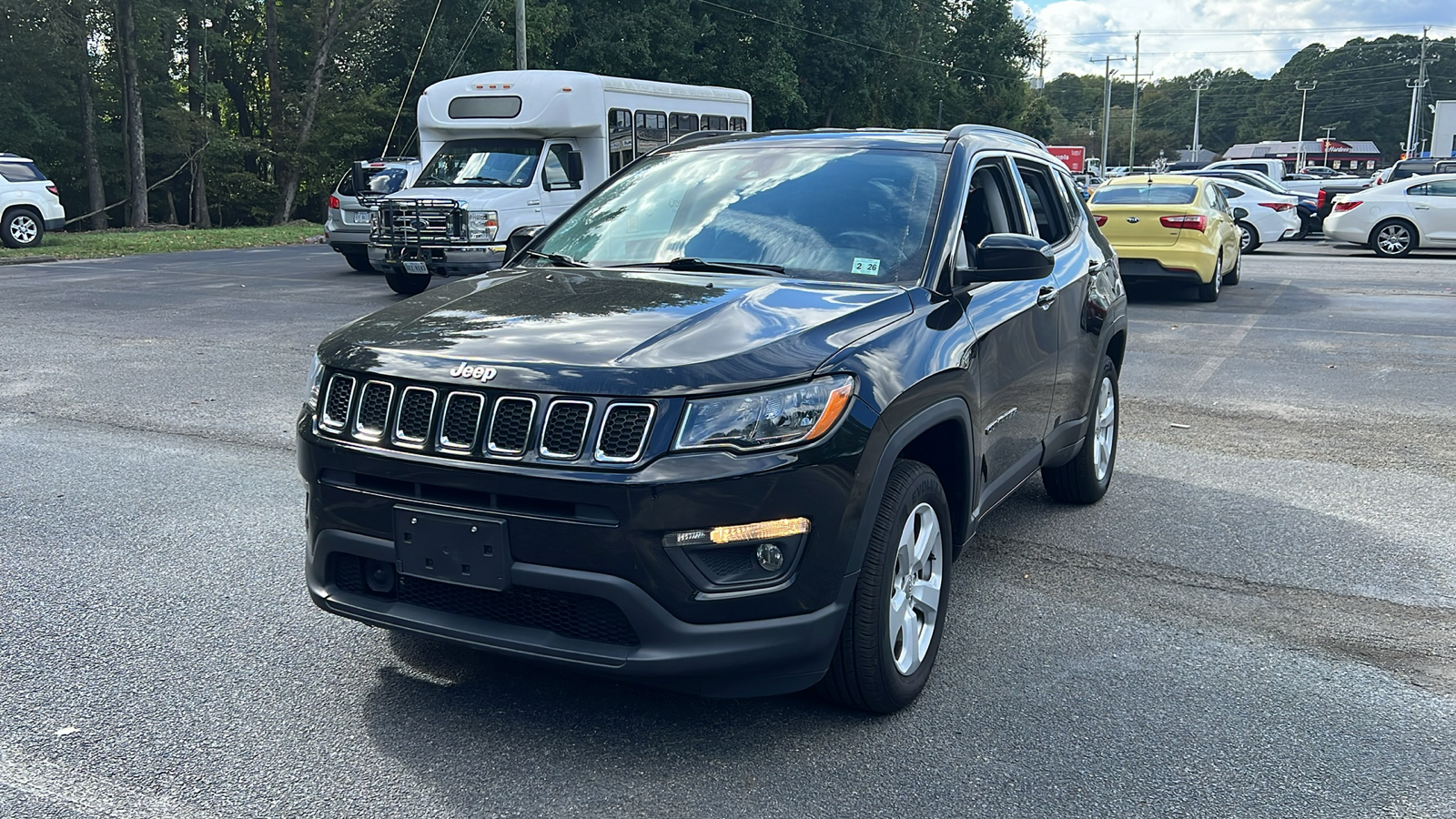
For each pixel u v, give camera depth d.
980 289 4.18
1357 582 4.77
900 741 3.35
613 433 2.93
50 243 23.53
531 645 3.05
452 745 3.27
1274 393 8.86
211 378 8.88
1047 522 5.60
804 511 3.03
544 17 37.34
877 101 57.44
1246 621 4.34
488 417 3.01
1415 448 7.15
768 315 3.38
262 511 5.52
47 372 9.06
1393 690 3.75
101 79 39.12
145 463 6.38
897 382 3.33
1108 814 2.97
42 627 4.09
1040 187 5.36
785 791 3.06
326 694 3.59
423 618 3.20
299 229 30.11
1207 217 14.38
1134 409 8.30
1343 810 3.01
